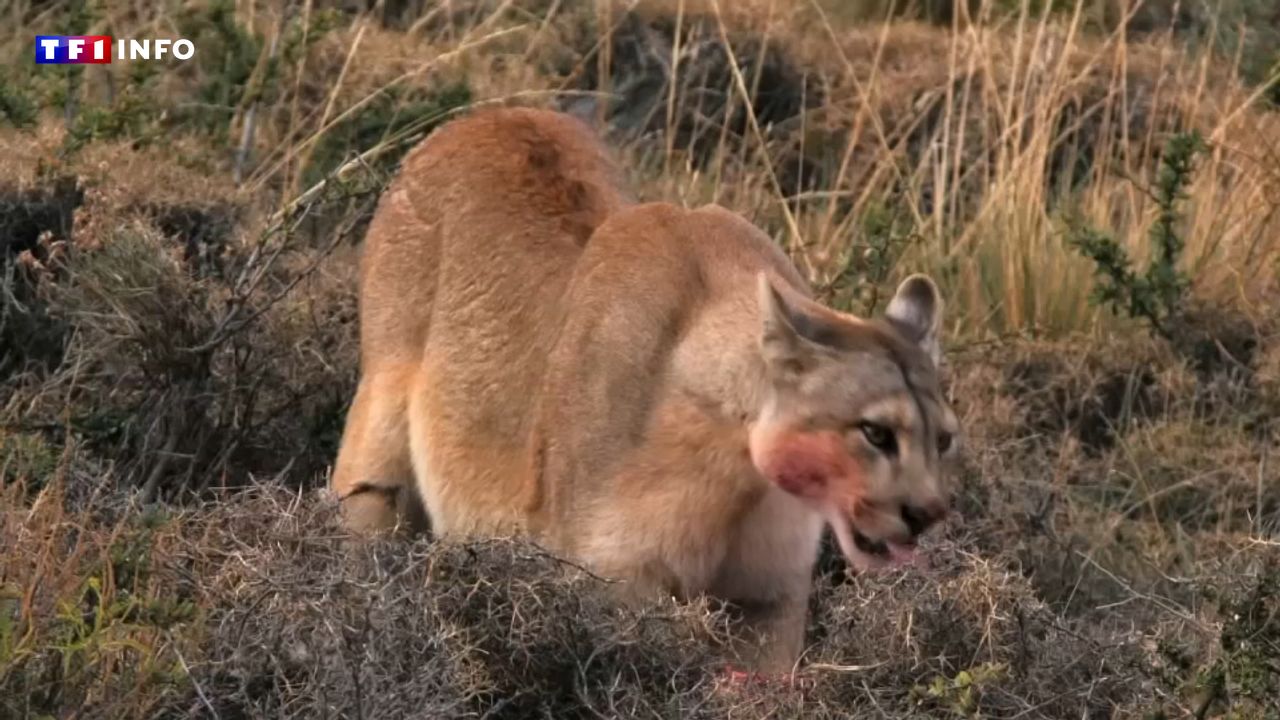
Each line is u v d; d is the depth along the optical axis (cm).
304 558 908
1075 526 1216
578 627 890
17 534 870
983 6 1767
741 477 908
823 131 1819
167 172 1363
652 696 888
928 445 869
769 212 1616
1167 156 1480
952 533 1106
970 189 1733
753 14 1912
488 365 996
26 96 1413
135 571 881
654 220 955
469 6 1877
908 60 1916
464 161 1058
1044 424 1381
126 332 1130
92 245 1175
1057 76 1650
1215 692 893
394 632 831
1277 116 1778
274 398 1184
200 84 1617
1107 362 1423
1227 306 1495
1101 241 1441
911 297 924
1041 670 925
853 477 870
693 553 923
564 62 1831
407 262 1061
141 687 795
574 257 989
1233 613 906
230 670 831
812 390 873
